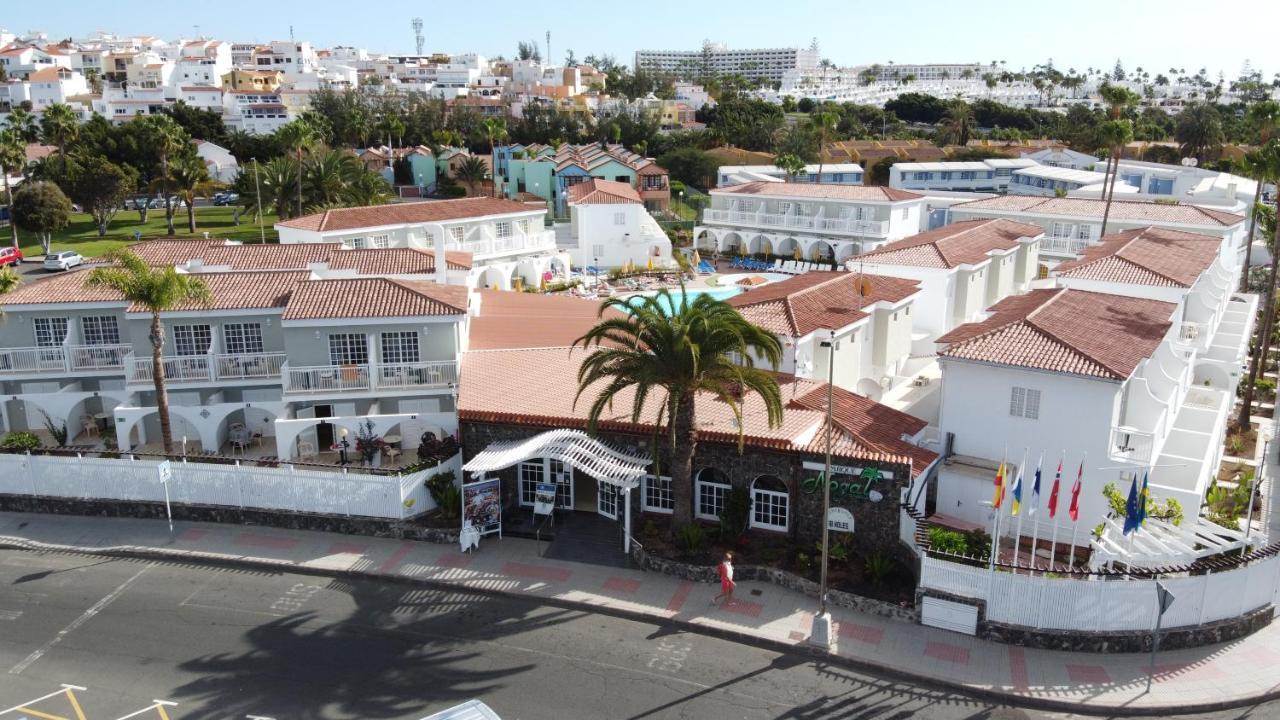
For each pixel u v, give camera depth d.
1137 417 31.75
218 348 38.16
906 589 26.75
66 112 100.88
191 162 90.81
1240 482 34.06
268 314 38.00
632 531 30.75
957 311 52.47
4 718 21.59
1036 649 24.55
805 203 80.06
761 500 30.09
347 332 36.34
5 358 37.75
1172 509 27.83
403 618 26.36
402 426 37.75
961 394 31.58
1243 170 48.31
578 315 47.69
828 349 38.72
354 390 36.09
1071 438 29.88
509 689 22.89
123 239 87.19
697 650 24.72
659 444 30.73
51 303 38.34
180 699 22.45
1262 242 75.81
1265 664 23.80
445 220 66.94
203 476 32.41
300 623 26.05
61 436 37.66
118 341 39.41
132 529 31.92
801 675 23.58
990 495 30.67
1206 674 23.41
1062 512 30.44
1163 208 66.56
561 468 32.59
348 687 22.97
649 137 150.62
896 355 45.62
